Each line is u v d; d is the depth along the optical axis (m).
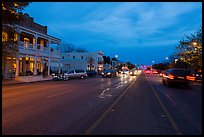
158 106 10.42
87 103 11.02
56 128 6.48
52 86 21.36
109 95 14.37
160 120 7.57
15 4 20.27
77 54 74.94
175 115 8.45
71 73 37.22
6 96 13.48
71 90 17.42
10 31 22.47
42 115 8.17
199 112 9.10
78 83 26.16
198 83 29.31
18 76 28.72
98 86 21.64
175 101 12.23
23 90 17.20
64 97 13.20
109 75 45.19
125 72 75.00
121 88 19.67
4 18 20.50
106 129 6.40
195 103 11.57
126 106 10.26
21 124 6.91
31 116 8.00
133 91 17.19
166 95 15.05
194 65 39.16
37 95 14.06
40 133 6.00
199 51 36.03
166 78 23.19
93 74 51.59
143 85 23.94
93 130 6.29
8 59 30.70
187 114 8.67
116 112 8.84
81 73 38.78
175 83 21.83
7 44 23.91
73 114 8.38
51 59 40.53
